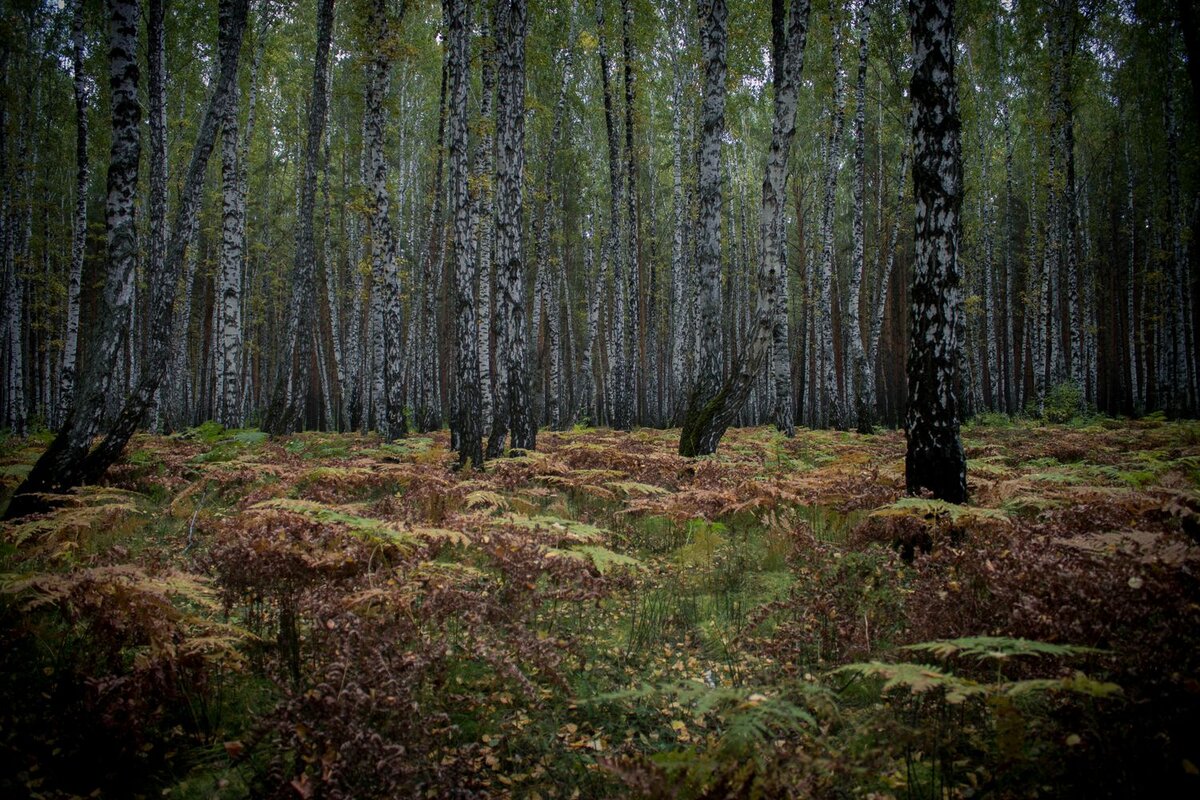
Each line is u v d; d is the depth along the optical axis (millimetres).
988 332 29000
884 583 4156
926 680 2377
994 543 4426
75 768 2617
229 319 15516
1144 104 26703
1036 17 21547
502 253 10070
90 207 33531
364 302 31797
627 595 4898
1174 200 23641
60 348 26359
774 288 10156
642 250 33125
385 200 15203
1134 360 29391
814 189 34031
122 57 6703
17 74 21000
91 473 6590
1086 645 2637
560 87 23156
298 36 25547
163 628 3100
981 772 2572
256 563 3461
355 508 5176
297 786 2232
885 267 24562
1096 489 5434
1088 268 31031
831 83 19234
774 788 2146
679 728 3105
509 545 4160
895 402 34250
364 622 3074
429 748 2656
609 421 29344
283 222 36969
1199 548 2945
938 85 5441
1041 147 25406
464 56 12289
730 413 10273
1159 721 2232
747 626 4012
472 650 3281
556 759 2855
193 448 11234
